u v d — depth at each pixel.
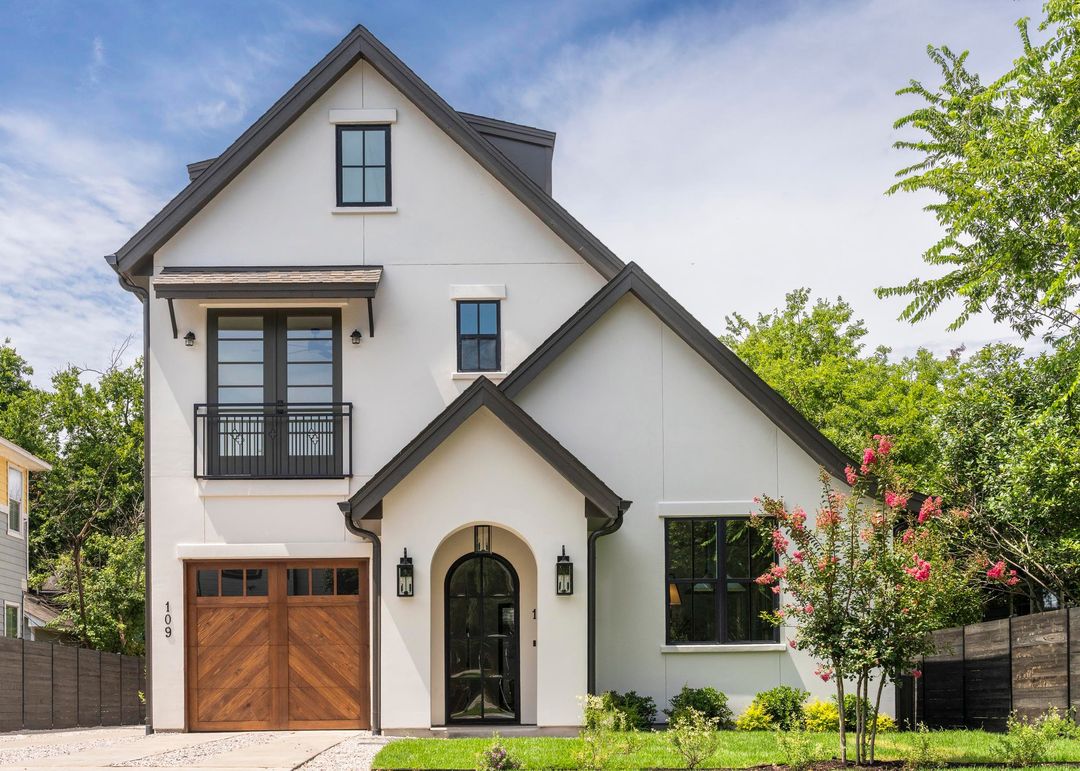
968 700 16.64
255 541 16.72
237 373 17.11
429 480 15.34
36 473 39.09
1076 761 11.36
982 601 19.64
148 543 16.69
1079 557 17.69
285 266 17.31
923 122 19.81
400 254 17.45
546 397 16.78
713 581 16.53
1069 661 13.64
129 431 41.59
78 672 24.02
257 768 11.75
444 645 15.80
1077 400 18.22
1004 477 18.58
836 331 38.38
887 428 29.11
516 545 16.17
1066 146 16.58
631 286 16.55
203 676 16.58
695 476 16.67
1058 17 15.84
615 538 16.53
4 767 12.13
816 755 11.57
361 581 16.81
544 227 17.59
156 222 16.94
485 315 17.48
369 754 13.12
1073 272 15.37
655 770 11.38
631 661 16.25
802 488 16.66
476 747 12.75
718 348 16.58
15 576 30.11
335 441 17.02
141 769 11.79
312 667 16.62
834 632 11.42
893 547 11.70
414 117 17.67
